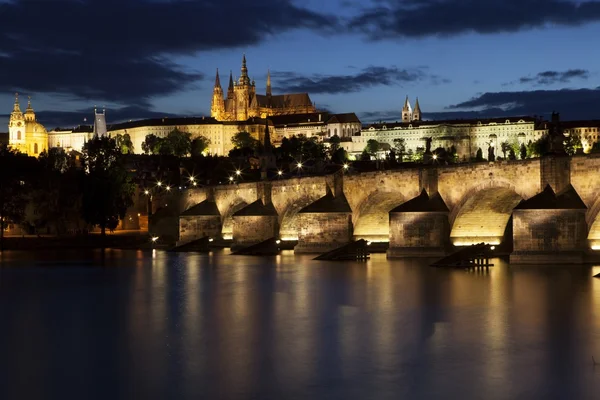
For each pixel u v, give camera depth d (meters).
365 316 89.94
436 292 104.38
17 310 100.38
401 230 144.75
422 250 143.00
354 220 162.12
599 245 121.62
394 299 100.44
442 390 61.44
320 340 78.19
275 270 137.88
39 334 84.19
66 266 157.75
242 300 104.44
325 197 166.50
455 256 130.12
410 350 73.31
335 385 63.22
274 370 67.69
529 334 77.81
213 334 82.12
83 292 116.38
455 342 75.62
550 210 121.00
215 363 70.38
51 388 64.19
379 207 159.88
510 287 104.69
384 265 136.38
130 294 113.06
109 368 69.56
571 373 64.56
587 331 78.44
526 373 64.94
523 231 123.69
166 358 72.56
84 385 64.75
